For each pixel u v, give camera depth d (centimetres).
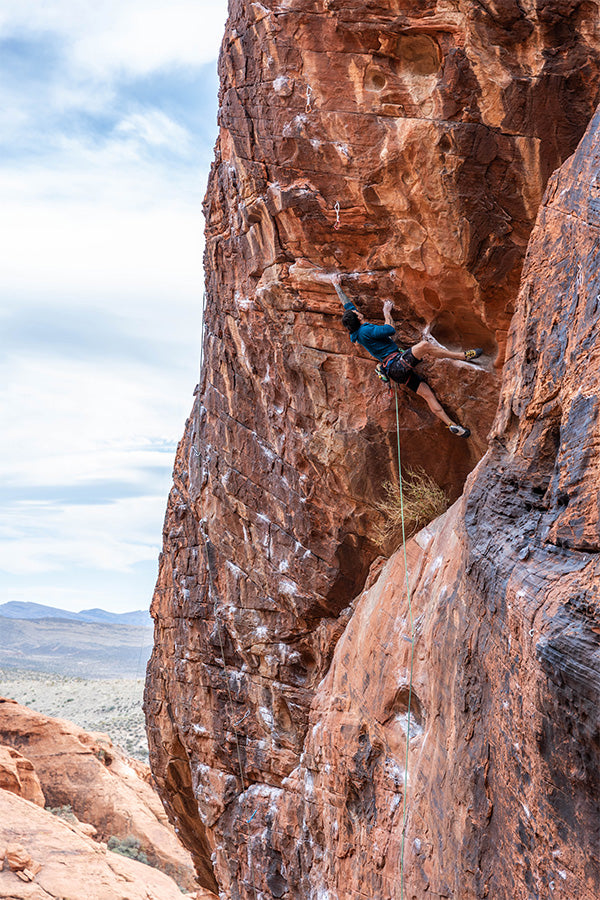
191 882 3672
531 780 480
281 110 845
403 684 838
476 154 762
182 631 1502
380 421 940
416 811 746
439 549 841
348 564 1070
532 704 471
